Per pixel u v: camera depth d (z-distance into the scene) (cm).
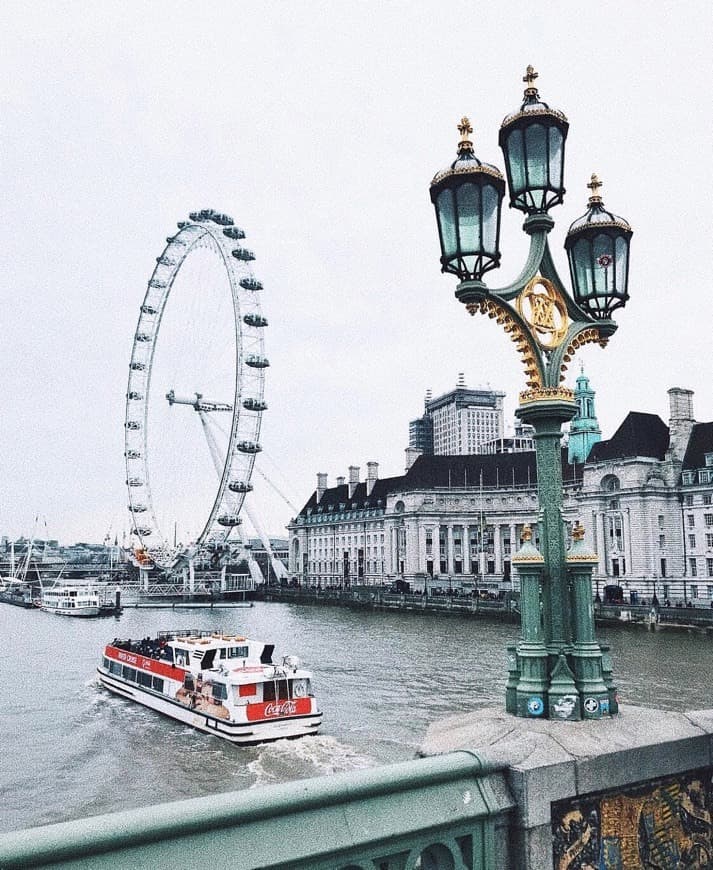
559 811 489
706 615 7662
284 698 3678
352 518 17788
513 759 475
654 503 10806
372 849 396
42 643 7731
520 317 669
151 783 3020
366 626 9475
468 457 15450
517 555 641
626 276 746
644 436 11250
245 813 356
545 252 708
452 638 7894
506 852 461
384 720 3978
